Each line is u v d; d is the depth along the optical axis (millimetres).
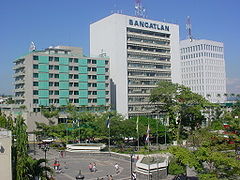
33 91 119625
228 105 167750
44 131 106500
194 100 103750
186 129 118375
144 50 153250
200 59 197875
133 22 148875
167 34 163000
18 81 129750
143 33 153625
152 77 153875
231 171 38688
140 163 58625
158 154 79312
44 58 122250
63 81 125938
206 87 196375
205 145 45406
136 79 148375
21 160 37500
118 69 141875
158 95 107438
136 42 150000
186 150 44156
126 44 145750
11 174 34219
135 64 148875
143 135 100188
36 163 41844
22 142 38344
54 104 123125
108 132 95000
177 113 106375
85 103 130375
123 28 145000
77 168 70188
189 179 56438
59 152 91688
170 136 106688
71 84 128125
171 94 106188
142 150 86000
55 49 132875
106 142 108625
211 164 43938
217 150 45656
